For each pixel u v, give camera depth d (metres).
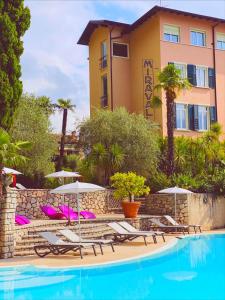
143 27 33.25
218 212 25.03
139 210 25.41
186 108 32.00
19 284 10.31
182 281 10.55
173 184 24.97
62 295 9.28
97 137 28.31
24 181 28.64
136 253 14.82
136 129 27.95
